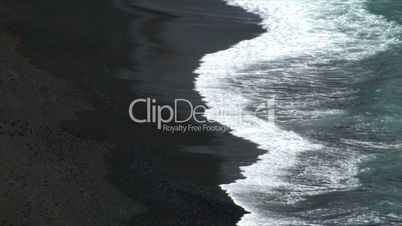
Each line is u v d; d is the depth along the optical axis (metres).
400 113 75.88
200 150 67.44
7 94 74.75
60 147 64.94
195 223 55.53
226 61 90.50
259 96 80.44
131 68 86.00
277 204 59.03
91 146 65.94
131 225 54.28
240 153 67.44
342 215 57.72
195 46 95.44
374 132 71.81
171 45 95.19
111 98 76.81
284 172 64.19
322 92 81.94
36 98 74.62
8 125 67.94
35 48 89.75
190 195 59.47
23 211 54.31
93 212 55.47
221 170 64.06
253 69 88.38
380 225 56.44
